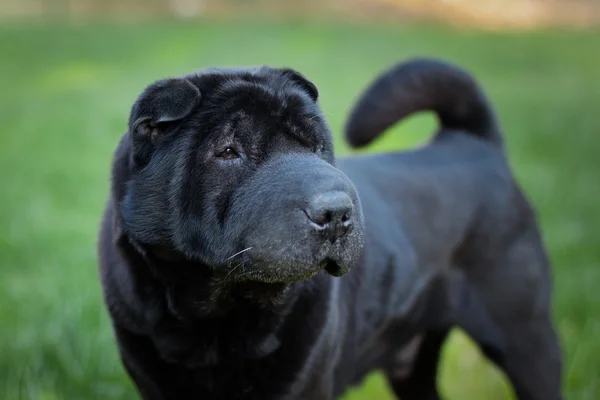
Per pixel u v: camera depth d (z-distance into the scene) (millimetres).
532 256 4578
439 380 5195
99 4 29375
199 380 3457
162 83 3170
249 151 3180
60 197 8203
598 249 6922
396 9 30000
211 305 3346
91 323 5398
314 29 24016
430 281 4328
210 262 3164
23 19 25734
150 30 22984
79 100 13078
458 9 30000
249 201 3027
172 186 3178
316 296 3432
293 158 3104
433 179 4395
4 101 13148
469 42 22297
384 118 4582
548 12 30312
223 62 17109
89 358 5105
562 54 20859
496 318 4492
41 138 10609
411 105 4652
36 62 17766
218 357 3428
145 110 3164
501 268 4492
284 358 3402
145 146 3229
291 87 3344
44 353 5164
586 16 30203
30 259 6570
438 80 4641
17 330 5371
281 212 2904
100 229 3590
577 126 12258
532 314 4539
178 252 3238
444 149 4641
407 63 4648
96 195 8328
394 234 4125
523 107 13719
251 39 21281
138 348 3451
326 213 2848
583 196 8461
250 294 3305
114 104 12695
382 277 4023
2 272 6328
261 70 3426
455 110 4746
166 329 3389
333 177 2926
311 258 2881
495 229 4488
